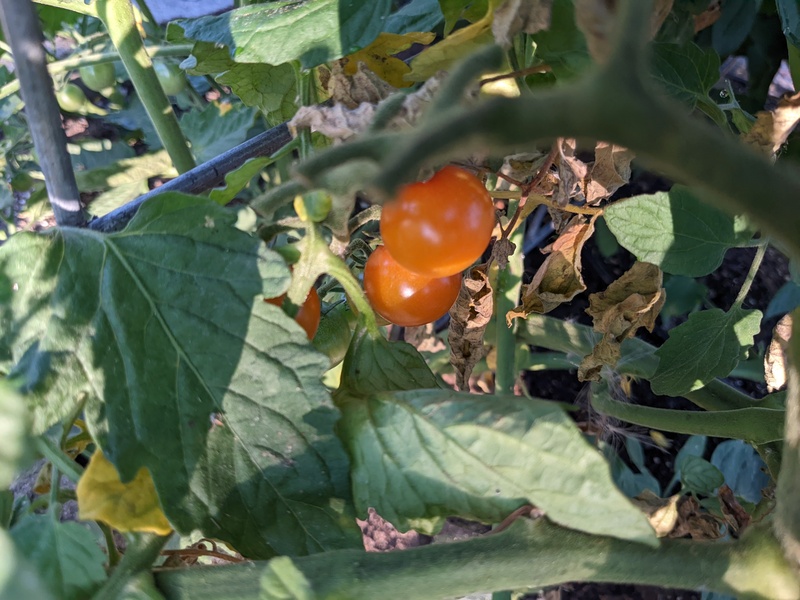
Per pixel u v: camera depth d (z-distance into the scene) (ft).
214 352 0.48
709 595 0.95
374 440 0.48
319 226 0.49
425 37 0.63
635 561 0.45
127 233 0.50
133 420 0.47
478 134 0.26
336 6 0.59
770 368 0.74
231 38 0.61
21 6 0.48
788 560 0.44
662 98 0.26
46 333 0.49
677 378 0.74
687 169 0.27
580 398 1.33
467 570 0.45
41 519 0.50
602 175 0.64
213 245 0.48
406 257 0.47
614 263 1.46
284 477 0.49
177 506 0.47
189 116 1.36
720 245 0.68
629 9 0.25
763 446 0.76
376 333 0.53
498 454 0.45
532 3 0.50
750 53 1.20
